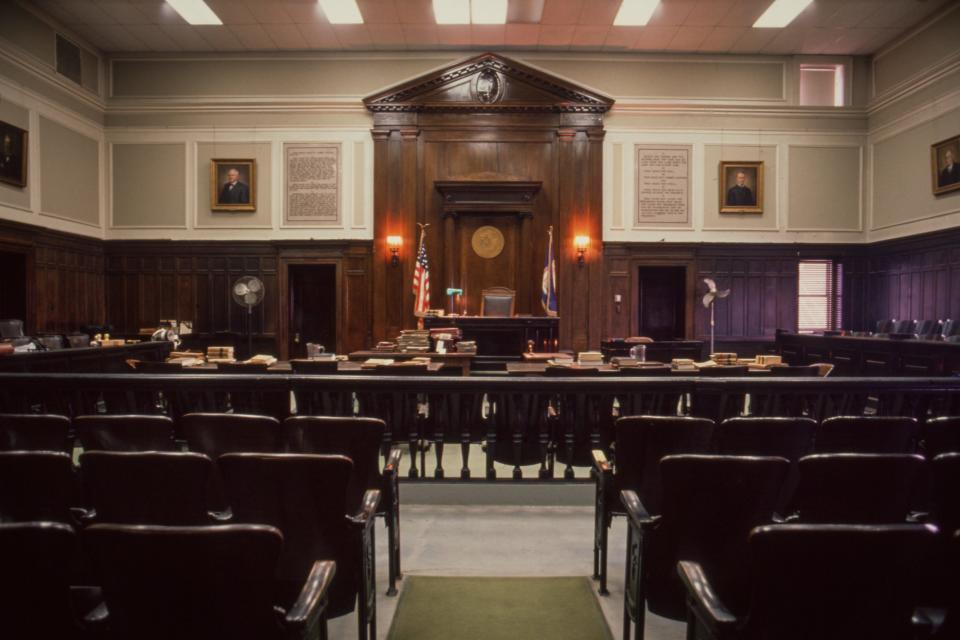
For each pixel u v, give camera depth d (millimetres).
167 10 11070
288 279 13047
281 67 12906
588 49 12789
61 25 11484
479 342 10055
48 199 11141
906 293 11938
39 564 1388
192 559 1399
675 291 13750
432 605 2828
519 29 11898
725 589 2119
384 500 2973
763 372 5805
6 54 10125
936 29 11133
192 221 12992
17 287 10617
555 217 12828
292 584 2221
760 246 13031
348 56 12867
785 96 13016
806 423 2703
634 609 2307
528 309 12742
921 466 2082
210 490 2857
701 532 2094
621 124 12969
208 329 13008
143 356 8953
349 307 12938
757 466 1986
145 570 1407
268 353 13086
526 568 3256
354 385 4008
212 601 1442
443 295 12758
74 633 1479
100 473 2107
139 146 12938
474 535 3719
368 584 2396
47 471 2162
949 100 10859
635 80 12953
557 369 5242
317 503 2139
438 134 12812
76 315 11984
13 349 6637
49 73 11117
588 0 10758
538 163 12828
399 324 12766
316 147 12922
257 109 12906
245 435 2770
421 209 12852
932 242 11188
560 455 4598
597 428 4301
